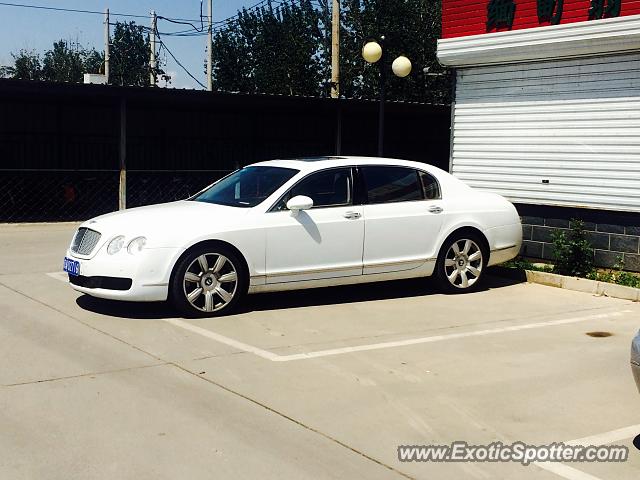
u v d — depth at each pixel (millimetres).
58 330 7113
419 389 5695
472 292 9422
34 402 5215
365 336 7207
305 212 8117
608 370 6258
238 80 34594
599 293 9391
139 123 19516
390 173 8859
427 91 25547
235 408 5203
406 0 25422
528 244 11344
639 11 9703
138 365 6105
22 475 4113
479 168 11898
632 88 9953
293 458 4418
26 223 15953
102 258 7445
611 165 10258
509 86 11359
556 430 4957
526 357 6609
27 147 18484
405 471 4297
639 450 4656
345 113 20938
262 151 21031
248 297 8758
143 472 4184
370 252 8516
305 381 5820
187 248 7508
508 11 11133
